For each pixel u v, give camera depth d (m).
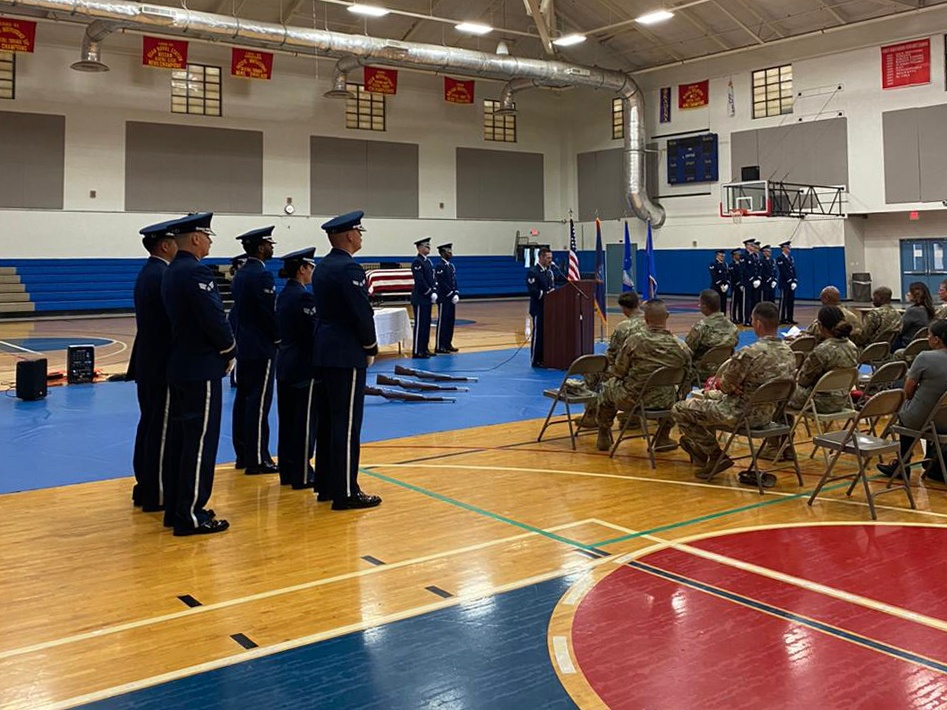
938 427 5.50
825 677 3.02
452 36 26.09
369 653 3.26
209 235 4.95
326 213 27.05
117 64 23.55
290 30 20.12
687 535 4.70
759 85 25.22
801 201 24.28
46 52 22.61
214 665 3.17
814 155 24.03
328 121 26.97
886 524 4.88
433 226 29.12
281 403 5.88
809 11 22.56
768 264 18.95
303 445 5.78
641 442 7.29
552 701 2.87
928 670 3.07
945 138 21.31
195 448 4.79
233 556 4.42
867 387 6.85
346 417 5.22
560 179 31.95
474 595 3.85
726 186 23.78
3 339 16.38
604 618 3.57
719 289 19.02
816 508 5.23
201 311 4.70
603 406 6.76
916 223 22.94
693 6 23.20
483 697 2.91
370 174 27.81
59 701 2.89
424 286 13.12
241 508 5.33
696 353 7.50
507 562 4.28
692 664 3.13
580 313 11.62
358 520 5.04
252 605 3.75
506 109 27.36
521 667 3.13
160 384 5.17
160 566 4.27
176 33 19.59
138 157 23.95
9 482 6.03
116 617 3.63
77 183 23.14
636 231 29.12
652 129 28.34
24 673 3.11
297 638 3.40
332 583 4.01
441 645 3.33
